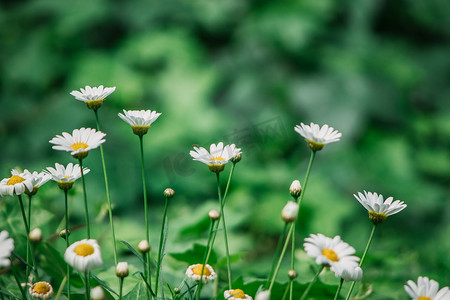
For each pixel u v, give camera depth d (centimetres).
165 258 79
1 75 186
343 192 166
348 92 181
